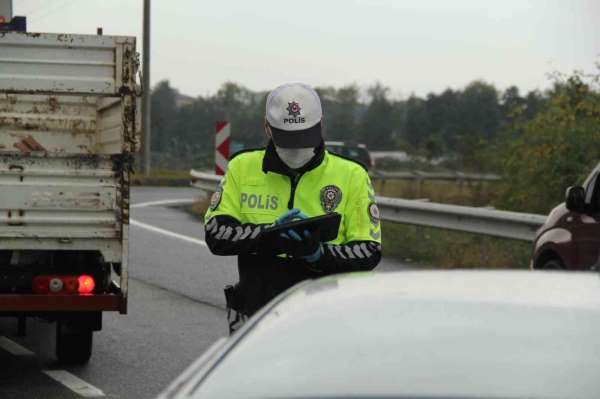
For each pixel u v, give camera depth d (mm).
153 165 68125
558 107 28969
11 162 11180
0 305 11266
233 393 4148
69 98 13898
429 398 3811
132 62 11945
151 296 17547
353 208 7723
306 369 4215
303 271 7668
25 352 13281
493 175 39250
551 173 27781
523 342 4312
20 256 11555
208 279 19391
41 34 11969
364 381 4004
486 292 4867
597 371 4094
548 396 3877
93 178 11289
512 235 20938
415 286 5004
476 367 4086
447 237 24938
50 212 11258
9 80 11992
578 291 4906
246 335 4770
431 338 4355
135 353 13258
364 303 4793
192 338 14219
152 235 26562
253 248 7535
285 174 7684
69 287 11344
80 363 12539
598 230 13812
